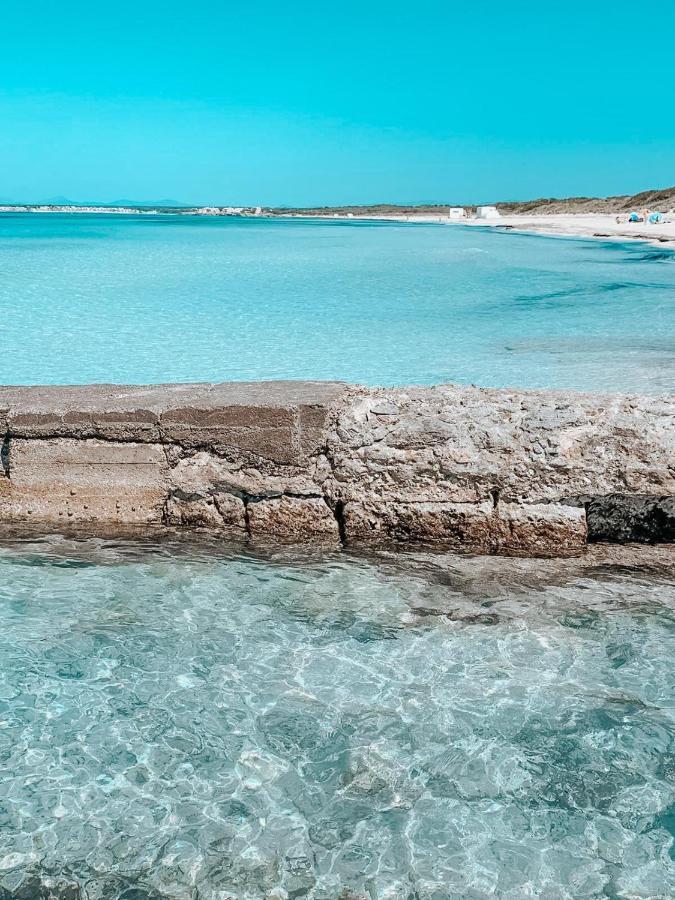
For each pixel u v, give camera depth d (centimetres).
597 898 255
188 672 377
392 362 1295
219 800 296
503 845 276
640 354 1320
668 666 379
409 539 513
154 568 489
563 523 489
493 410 495
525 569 480
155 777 306
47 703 351
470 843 277
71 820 285
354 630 416
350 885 260
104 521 543
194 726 337
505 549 500
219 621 425
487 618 426
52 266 3556
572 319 1830
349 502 515
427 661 387
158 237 7606
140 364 1265
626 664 381
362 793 299
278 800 296
